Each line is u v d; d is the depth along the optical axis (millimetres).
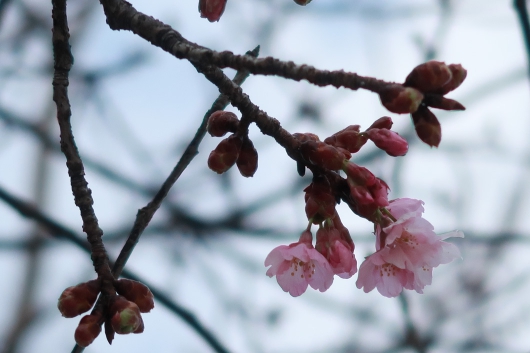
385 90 528
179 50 547
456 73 534
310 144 552
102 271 544
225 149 556
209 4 557
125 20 555
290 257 560
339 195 561
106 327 541
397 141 556
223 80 548
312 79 531
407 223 562
